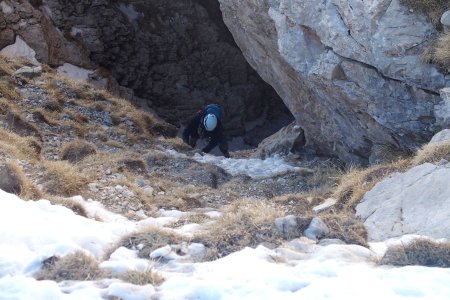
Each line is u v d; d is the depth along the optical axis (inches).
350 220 233.9
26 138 390.6
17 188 271.1
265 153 532.1
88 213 273.0
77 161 382.0
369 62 343.0
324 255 190.9
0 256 180.9
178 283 164.6
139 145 497.7
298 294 151.5
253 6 430.6
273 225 214.1
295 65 390.0
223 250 201.8
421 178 246.2
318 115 449.4
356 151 421.4
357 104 363.3
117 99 576.4
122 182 332.8
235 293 155.9
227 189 382.3
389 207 237.3
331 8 352.8
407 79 330.0
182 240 208.1
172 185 371.9
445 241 193.3
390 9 327.0
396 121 346.3
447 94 305.3
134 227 243.1
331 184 373.4
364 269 173.8
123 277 171.6
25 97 506.0
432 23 322.0
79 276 173.0
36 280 167.0
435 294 149.0
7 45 620.7
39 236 200.4
